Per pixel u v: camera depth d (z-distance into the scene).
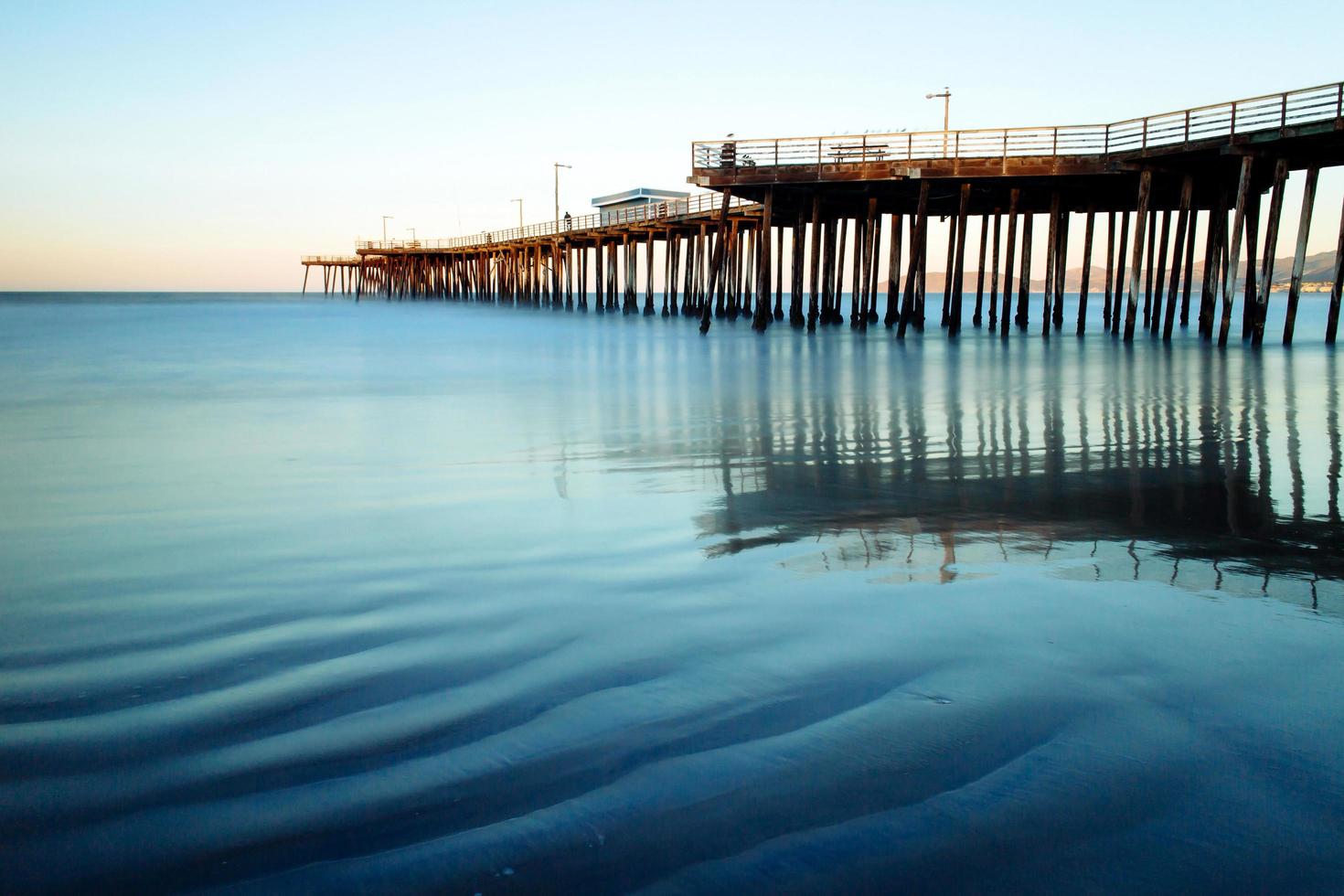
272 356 20.03
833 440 8.20
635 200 50.72
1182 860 1.99
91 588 3.97
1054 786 2.28
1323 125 17.34
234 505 5.64
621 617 3.52
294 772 2.36
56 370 16.30
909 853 2.01
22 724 2.63
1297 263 19.92
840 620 3.48
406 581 4.02
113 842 2.06
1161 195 26.41
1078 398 11.50
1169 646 3.22
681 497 5.78
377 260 95.38
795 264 28.11
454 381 14.08
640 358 18.78
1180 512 5.40
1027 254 27.34
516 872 1.95
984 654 3.14
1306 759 2.42
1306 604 3.70
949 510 5.42
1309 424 9.10
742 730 2.58
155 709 2.73
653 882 1.92
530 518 5.21
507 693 2.83
